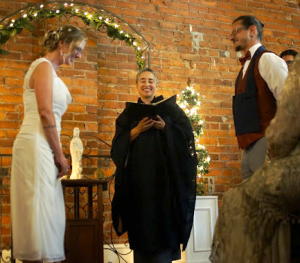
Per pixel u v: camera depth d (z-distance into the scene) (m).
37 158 2.10
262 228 1.43
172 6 4.91
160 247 2.55
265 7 5.39
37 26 4.27
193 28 4.96
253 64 2.63
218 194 4.74
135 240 2.60
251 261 1.42
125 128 2.83
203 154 4.30
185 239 2.64
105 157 4.28
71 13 4.08
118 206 2.74
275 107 2.52
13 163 2.16
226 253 1.54
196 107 4.41
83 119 4.20
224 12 5.16
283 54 4.06
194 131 4.32
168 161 2.69
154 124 2.73
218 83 4.97
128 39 4.31
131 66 4.59
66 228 2.84
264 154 2.48
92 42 4.35
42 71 2.20
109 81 4.48
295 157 1.40
